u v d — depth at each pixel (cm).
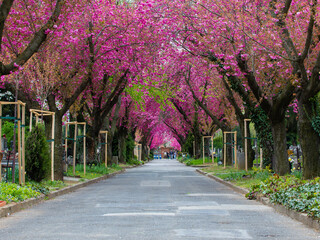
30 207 1212
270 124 2062
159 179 2633
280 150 2023
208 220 925
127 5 2533
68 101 2128
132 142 5725
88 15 2189
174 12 2267
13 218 992
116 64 2695
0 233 784
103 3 2292
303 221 908
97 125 3183
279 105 1948
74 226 849
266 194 1341
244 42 1869
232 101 2956
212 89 3525
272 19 1688
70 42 2119
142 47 2481
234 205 1234
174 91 4053
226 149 3803
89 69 2189
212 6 2059
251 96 2206
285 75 1922
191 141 6575
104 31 2412
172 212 1061
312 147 1731
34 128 1711
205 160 5184
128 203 1281
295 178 1608
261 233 772
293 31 1730
